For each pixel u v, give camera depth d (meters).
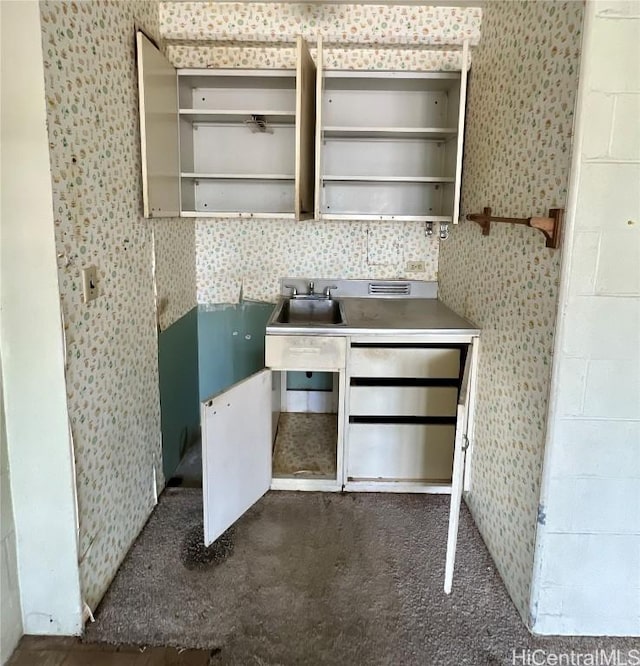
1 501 1.60
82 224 1.69
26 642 1.70
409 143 2.94
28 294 1.53
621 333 1.55
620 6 1.39
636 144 1.45
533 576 1.72
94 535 1.82
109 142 1.89
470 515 2.43
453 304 2.84
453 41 2.57
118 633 1.73
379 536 2.26
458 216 2.62
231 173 2.90
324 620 1.79
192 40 2.63
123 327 2.06
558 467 1.64
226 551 2.15
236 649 1.67
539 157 1.72
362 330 2.41
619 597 1.73
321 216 2.62
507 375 1.99
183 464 2.96
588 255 1.51
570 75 1.50
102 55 1.82
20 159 1.46
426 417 2.58
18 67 1.42
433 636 1.73
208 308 3.30
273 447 2.92
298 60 2.32
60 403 1.59
